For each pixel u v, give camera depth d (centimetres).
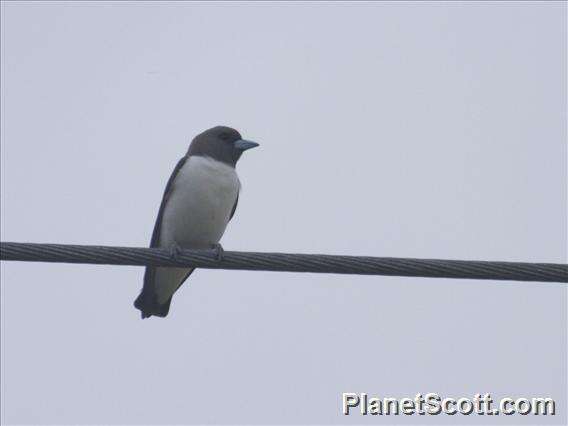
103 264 1021
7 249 984
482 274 999
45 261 1002
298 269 1018
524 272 997
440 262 1002
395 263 1005
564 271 996
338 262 1011
